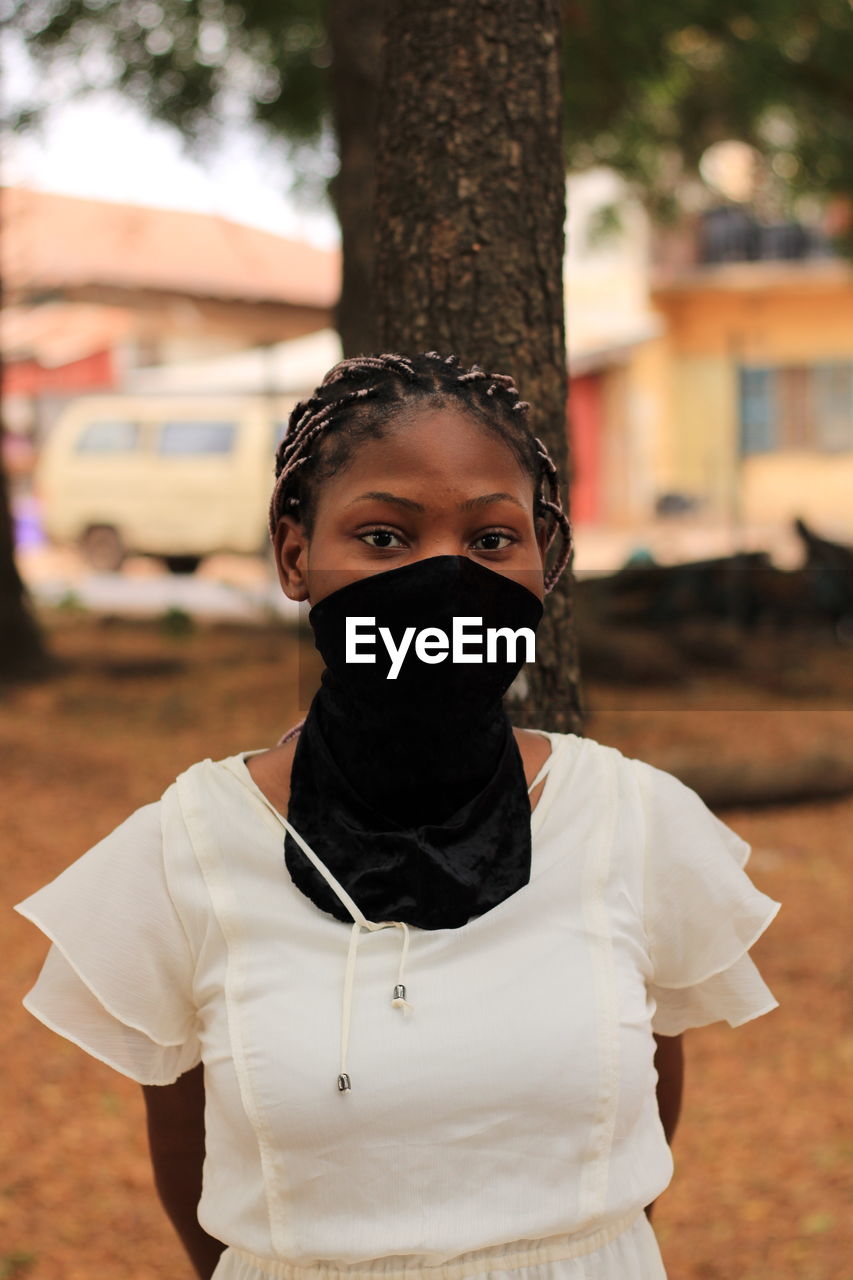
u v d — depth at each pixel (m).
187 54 9.81
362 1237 1.28
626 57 10.14
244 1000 1.32
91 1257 3.34
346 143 6.78
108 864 1.41
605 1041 1.32
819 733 8.53
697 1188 3.65
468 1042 1.29
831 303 25.61
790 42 10.91
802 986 4.86
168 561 18.03
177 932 1.38
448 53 2.35
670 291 25.81
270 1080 1.29
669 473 26.23
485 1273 1.30
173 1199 1.63
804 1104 4.03
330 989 1.31
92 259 18.48
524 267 2.37
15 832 6.48
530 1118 1.29
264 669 10.78
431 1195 1.28
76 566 18.66
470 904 1.32
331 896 1.32
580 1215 1.30
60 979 1.42
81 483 17.84
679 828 1.45
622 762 1.47
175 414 17.53
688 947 1.46
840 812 7.06
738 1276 3.23
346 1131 1.28
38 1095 4.11
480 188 2.35
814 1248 3.30
